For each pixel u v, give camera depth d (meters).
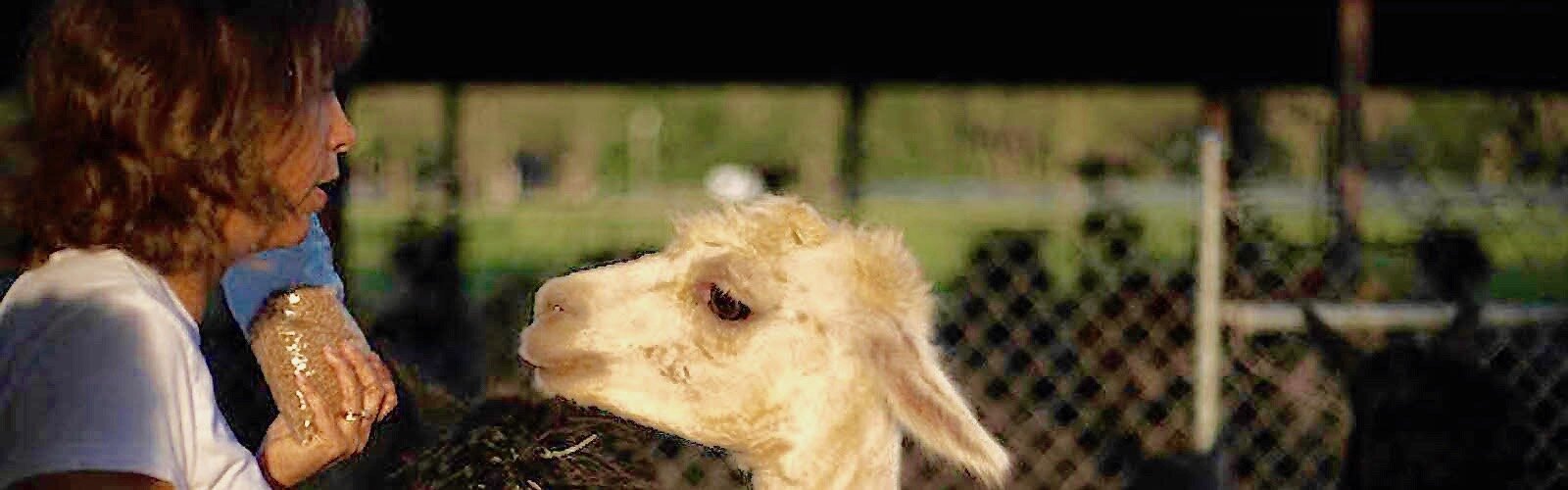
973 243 7.61
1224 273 6.07
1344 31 9.58
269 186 1.73
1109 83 12.23
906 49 11.36
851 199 13.12
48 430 1.54
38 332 1.61
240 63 1.68
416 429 3.66
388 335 6.18
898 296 2.83
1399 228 8.69
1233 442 6.06
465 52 10.94
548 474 3.60
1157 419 6.01
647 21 10.34
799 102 35.34
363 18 1.88
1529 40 10.85
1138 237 7.23
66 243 1.69
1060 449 5.97
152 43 1.66
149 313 1.64
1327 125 11.69
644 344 2.77
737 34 10.88
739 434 2.78
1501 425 5.75
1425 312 6.13
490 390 3.83
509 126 36.78
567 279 2.86
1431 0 9.90
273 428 2.02
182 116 1.66
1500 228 8.16
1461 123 17.36
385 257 8.73
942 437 2.68
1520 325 6.31
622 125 37.84
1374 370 5.82
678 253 2.85
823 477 2.78
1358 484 5.77
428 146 13.43
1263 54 11.31
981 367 6.22
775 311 2.76
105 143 1.66
